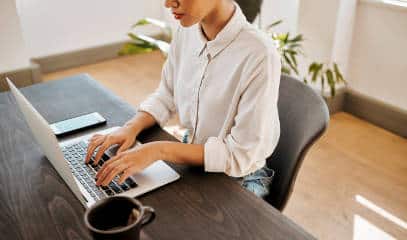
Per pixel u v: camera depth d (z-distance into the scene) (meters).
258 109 0.94
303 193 2.00
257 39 0.97
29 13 3.33
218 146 0.94
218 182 0.87
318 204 1.92
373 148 2.37
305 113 1.05
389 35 2.41
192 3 0.89
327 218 1.84
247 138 0.95
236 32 1.00
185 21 0.93
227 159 0.93
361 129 2.58
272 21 2.96
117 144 1.01
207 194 0.83
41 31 3.45
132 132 1.04
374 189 2.02
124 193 0.83
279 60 0.99
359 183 2.06
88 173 0.90
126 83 3.30
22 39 2.81
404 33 2.32
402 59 2.38
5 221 0.78
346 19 2.52
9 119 1.14
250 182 1.11
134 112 1.18
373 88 2.61
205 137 1.12
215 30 1.02
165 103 1.21
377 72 2.55
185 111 1.16
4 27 2.71
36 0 3.31
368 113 2.65
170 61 1.23
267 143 0.97
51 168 0.93
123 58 3.86
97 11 3.66
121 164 0.86
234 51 1.00
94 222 0.60
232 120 1.03
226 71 1.03
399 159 2.26
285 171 1.09
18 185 0.88
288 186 1.05
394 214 1.85
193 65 1.12
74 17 3.56
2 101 1.25
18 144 1.02
